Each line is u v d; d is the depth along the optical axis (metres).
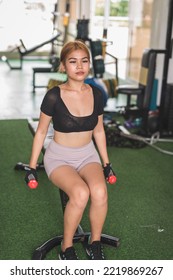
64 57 1.96
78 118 1.95
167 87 4.34
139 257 2.14
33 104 5.64
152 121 4.40
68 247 2.02
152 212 2.66
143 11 6.40
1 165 3.39
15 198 2.79
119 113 4.96
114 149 3.91
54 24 8.39
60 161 2.01
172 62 5.13
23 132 4.32
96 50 4.81
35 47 8.00
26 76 7.76
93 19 7.47
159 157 3.74
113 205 2.74
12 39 9.61
